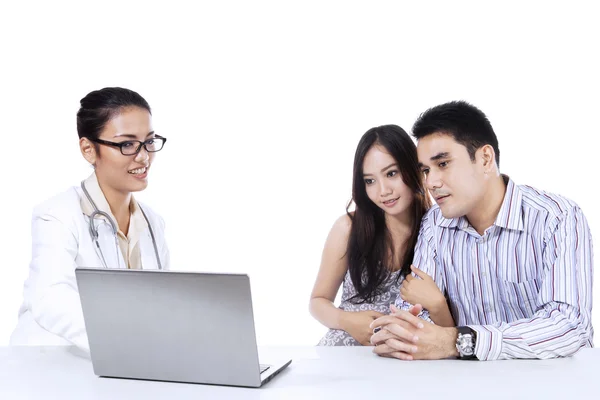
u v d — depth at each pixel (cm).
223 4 405
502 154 375
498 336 169
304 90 409
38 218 208
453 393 140
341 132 410
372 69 398
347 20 399
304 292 425
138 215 231
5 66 392
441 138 197
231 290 142
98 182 219
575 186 369
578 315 183
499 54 377
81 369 166
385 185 242
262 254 427
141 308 150
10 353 184
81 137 212
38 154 394
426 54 390
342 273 268
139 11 404
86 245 209
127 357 154
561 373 155
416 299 214
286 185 423
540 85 371
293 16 404
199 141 419
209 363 149
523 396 138
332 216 419
